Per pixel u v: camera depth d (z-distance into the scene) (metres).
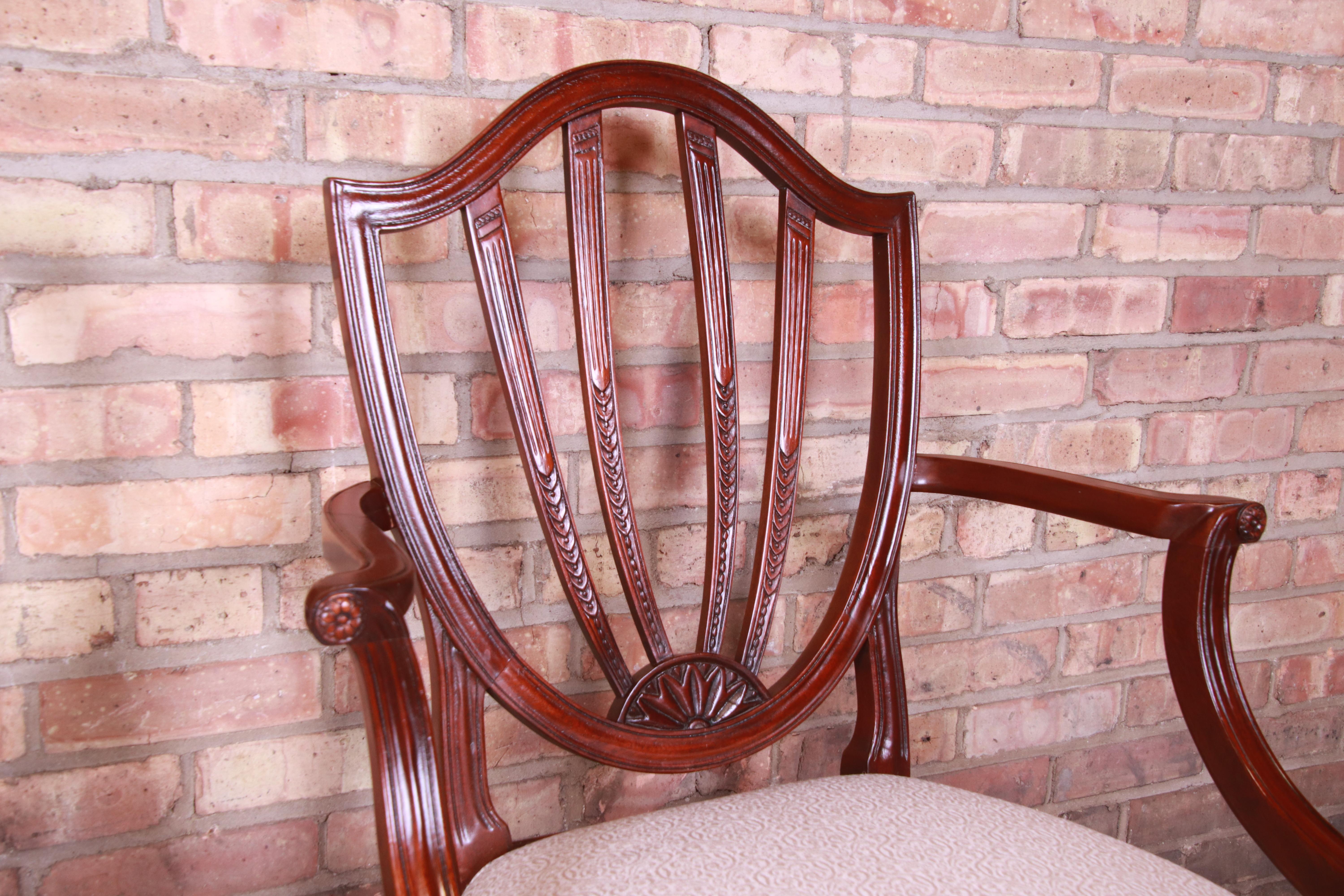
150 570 0.87
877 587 0.89
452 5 0.89
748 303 1.04
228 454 0.88
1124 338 1.20
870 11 1.02
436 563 0.72
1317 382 1.30
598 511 1.02
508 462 0.98
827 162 1.04
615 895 0.60
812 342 1.07
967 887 0.61
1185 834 1.36
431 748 0.49
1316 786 1.42
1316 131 1.23
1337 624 1.38
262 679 0.92
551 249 0.96
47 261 0.81
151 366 0.85
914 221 0.90
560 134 0.94
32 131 0.79
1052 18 1.09
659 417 1.03
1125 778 1.31
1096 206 1.15
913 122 1.06
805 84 1.02
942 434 1.15
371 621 0.45
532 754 1.04
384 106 0.88
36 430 0.82
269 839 0.95
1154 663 1.30
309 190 0.87
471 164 0.75
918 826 0.69
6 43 0.78
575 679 1.04
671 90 0.82
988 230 1.12
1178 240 1.20
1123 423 1.22
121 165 0.82
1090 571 1.24
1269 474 1.30
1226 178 1.20
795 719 0.85
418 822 0.48
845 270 1.07
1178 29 1.14
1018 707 1.24
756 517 1.09
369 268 0.71
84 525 0.85
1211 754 0.74
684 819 0.71
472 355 0.95
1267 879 1.41
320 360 0.90
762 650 0.86
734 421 0.86
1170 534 0.75
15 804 0.86
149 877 0.91
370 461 0.71
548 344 0.97
